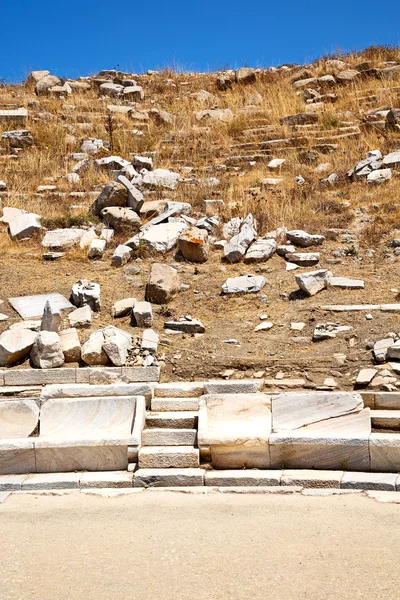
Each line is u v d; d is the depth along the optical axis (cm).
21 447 721
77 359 874
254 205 1332
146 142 1745
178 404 777
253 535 572
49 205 1366
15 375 838
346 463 698
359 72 2134
